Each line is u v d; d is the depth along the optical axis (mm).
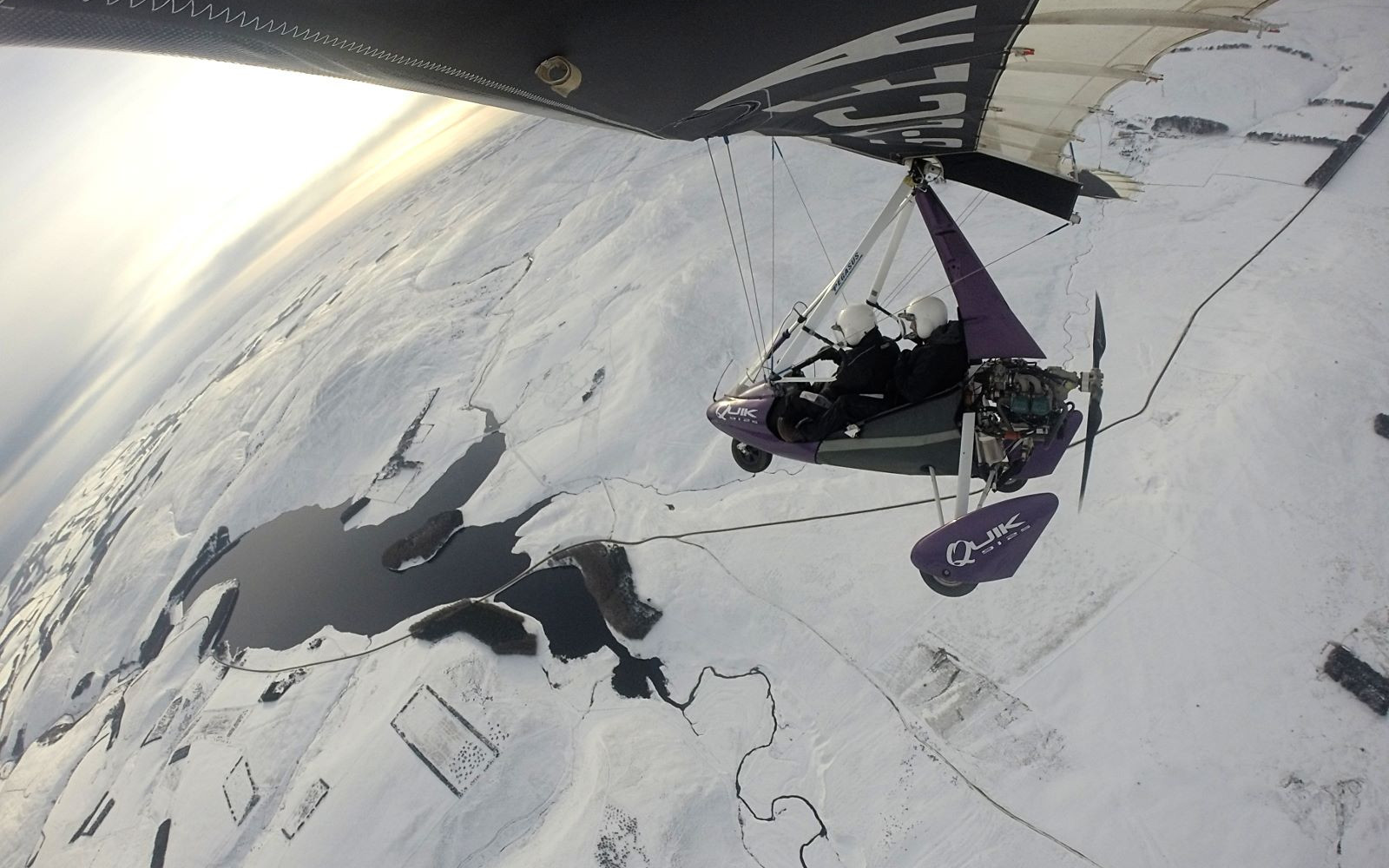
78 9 3438
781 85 5926
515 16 4539
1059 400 7762
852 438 8523
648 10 4703
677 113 6125
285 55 4441
